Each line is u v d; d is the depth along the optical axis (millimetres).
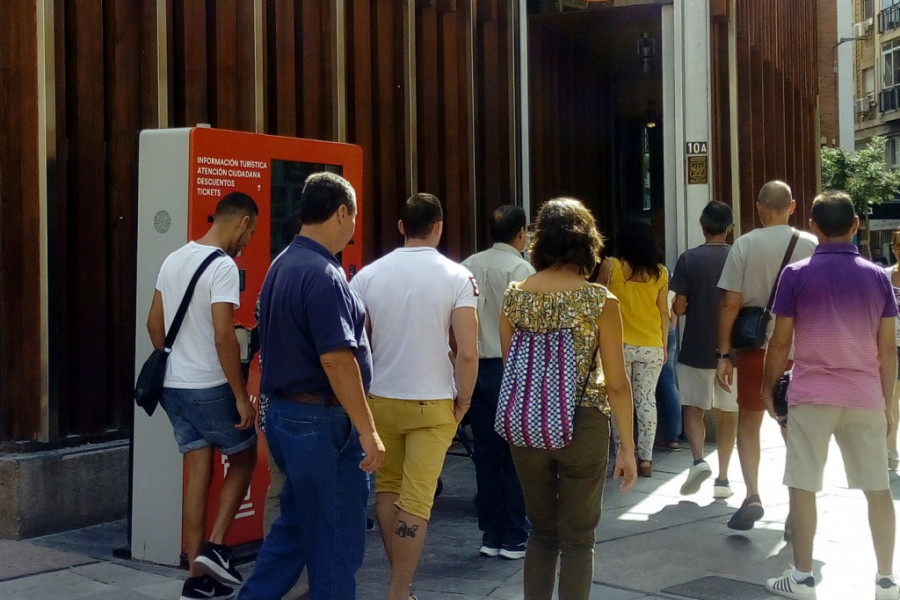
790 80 15570
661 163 13648
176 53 6625
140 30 6465
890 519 4816
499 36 9688
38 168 5891
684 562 5602
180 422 4949
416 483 4598
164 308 4945
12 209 5980
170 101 6551
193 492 4930
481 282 5680
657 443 8852
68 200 6168
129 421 6445
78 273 6172
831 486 7203
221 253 4926
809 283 4859
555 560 4305
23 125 5941
